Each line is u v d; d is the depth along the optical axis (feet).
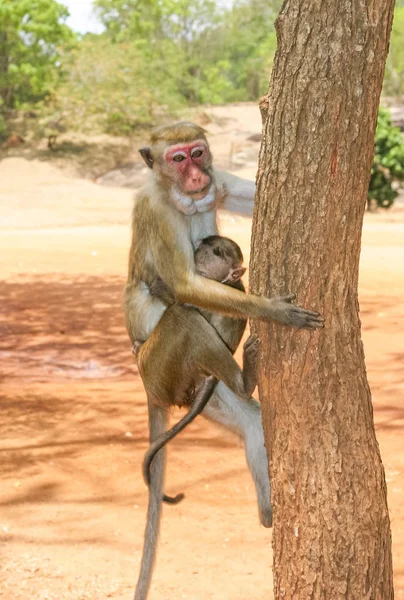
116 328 52.95
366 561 12.09
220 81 296.71
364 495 12.03
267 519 16.76
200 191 15.89
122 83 231.50
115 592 19.52
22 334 50.98
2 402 35.91
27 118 245.45
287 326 11.69
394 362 42.88
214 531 23.04
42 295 66.49
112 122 232.94
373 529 12.13
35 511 24.44
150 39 296.10
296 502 12.12
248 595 19.36
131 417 33.83
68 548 22.03
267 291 11.82
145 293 17.02
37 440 30.81
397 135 158.92
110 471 27.76
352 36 10.59
